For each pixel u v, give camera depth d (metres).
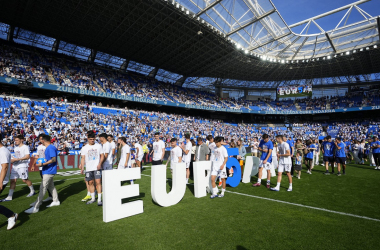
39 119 19.95
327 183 7.93
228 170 8.10
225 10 23.72
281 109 47.53
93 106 26.77
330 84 49.00
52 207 5.29
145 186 7.59
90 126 21.50
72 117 22.27
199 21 23.67
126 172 4.68
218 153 6.12
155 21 24.70
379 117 41.59
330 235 3.65
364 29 28.50
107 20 24.98
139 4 21.23
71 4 22.09
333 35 30.38
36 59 26.97
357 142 14.67
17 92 24.19
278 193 6.50
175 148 7.55
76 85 26.94
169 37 28.23
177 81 45.72
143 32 27.53
